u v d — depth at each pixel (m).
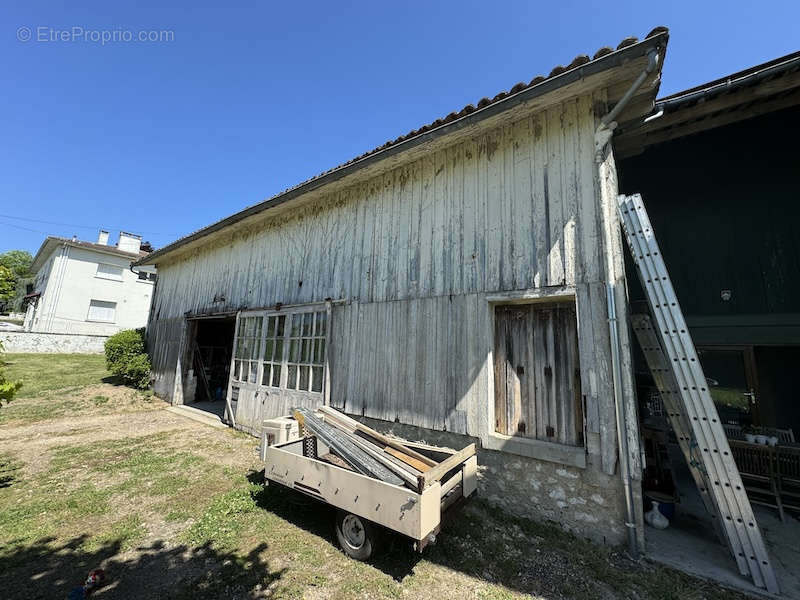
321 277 5.81
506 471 3.48
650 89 3.13
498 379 3.76
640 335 3.42
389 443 3.53
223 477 4.27
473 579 2.50
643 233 3.12
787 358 4.73
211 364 10.11
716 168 5.16
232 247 8.14
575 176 3.43
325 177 5.39
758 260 4.75
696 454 2.85
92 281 19.52
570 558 2.72
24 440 5.72
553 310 3.56
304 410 4.12
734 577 2.48
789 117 4.76
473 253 4.02
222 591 2.36
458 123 3.87
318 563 2.67
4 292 11.73
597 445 3.01
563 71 3.29
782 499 3.78
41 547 2.81
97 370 12.52
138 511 3.43
